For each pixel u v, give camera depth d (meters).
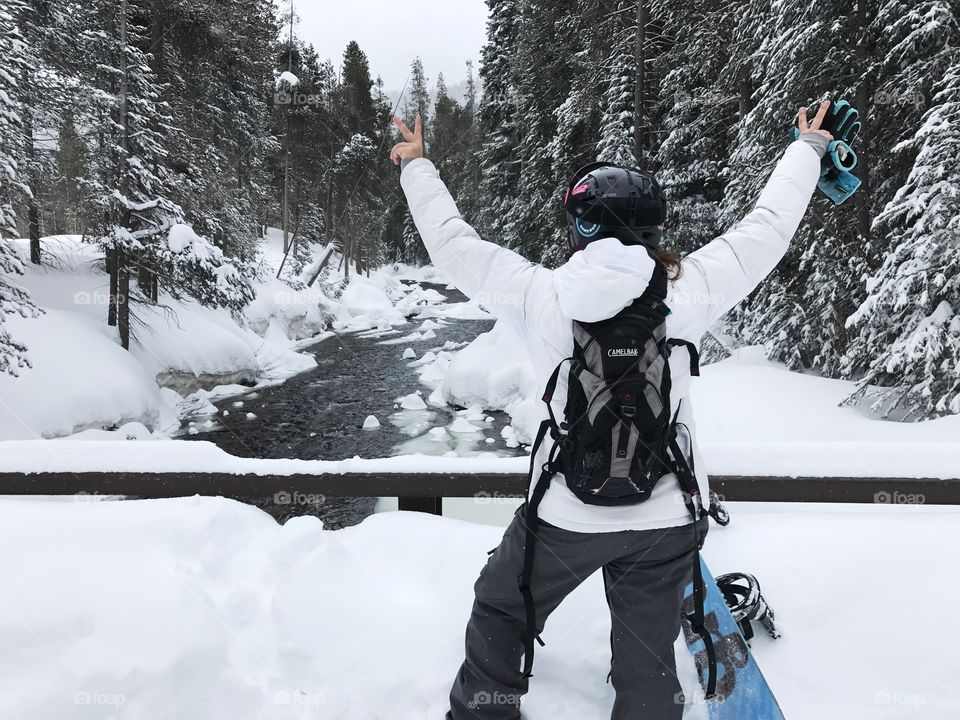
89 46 14.71
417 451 11.57
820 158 1.65
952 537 2.22
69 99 13.62
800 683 1.86
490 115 26.58
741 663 1.81
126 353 14.29
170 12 17.55
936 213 8.20
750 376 9.37
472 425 13.02
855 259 10.95
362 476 2.51
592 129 17.23
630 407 1.29
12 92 11.63
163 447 2.60
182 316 17.61
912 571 2.11
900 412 8.90
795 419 8.04
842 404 8.74
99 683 1.77
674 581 1.45
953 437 6.88
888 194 11.37
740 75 13.97
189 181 16.66
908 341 8.42
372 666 1.92
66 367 12.28
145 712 1.75
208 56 20.20
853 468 2.35
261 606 2.12
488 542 2.38
